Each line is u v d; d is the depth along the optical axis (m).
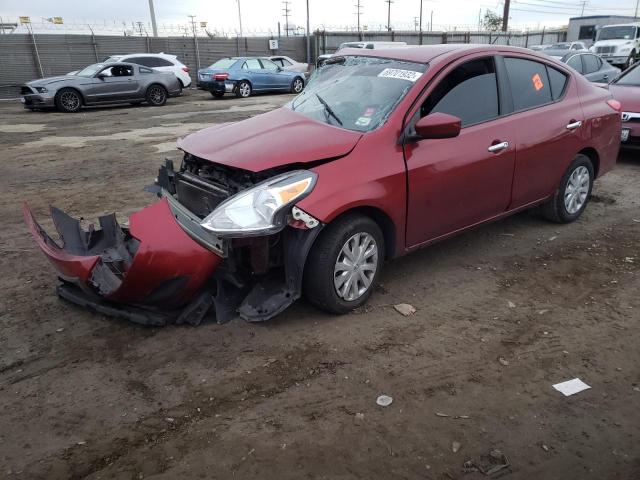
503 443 2.64
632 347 3.47
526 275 4.52
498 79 4.54
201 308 3.66
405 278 4.45
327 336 3.57
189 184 3.89
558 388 3.06
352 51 4.84
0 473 2.47
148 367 3.25
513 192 4.71
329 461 2.53
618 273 4.55
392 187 3.74
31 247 5.19
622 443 2.65
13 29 23.77
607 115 5.57
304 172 3.44
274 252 3.55
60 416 2.85
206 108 17.30
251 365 3.26
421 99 3.96
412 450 2.59
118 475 2.46
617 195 6.77
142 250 3.31
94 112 16.67
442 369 3.23
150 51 27.97
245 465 2.51
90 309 3.85
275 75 22.41
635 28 26.25
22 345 3.49
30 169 8.53
